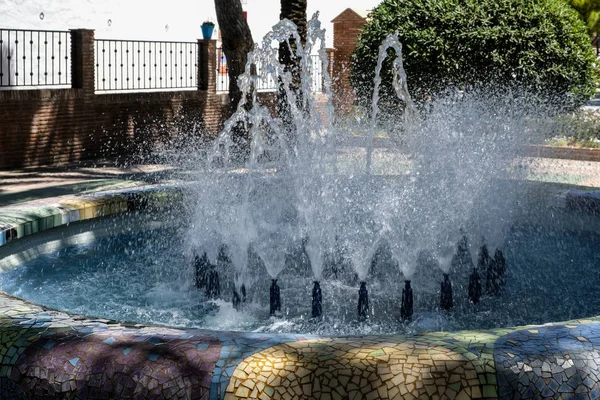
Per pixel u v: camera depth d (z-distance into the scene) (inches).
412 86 631.8
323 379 118.2
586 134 637.3
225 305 229.0
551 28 607.8
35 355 131.8
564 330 132.7
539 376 120.3
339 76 842.2
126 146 609.0
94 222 294.8
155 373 123.8
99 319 143.7
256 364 121.5
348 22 844.6
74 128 569.6
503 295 236.1
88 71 573.9
